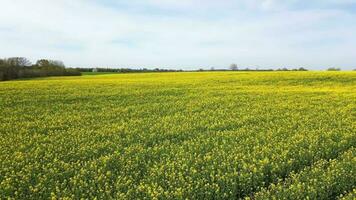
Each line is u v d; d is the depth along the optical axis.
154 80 48.50
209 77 52.44
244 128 17.09
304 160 11.27
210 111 22.22
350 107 23.00
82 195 8.98
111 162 11.82
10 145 14.19
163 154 12.48
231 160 11.52
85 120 19.77
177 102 26.41
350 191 8.97
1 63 80.50
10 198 8.82
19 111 22.78
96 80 50.19
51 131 16.70
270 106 24.03
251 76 51.56
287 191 8.79
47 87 37.34
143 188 9.27
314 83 41.53
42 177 10.47
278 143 13.36
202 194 8.91
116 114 21.64
